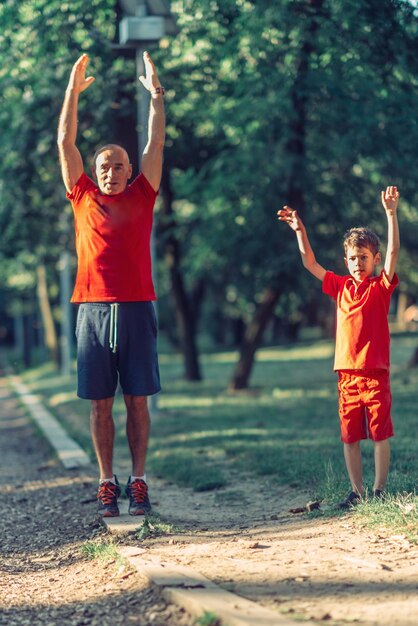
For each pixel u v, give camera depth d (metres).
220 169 19.11
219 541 5.98
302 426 13.81
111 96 16.44
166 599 4.77
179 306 27.02
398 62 13.21
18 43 14.12
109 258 6.61
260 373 30.12
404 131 14.66
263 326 22.67
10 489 10.37
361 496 6.64
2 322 99.75
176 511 7.54
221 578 4.91
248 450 11.01
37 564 6.31
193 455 11.19
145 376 6.76
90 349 6.74
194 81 17.53
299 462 9.34
